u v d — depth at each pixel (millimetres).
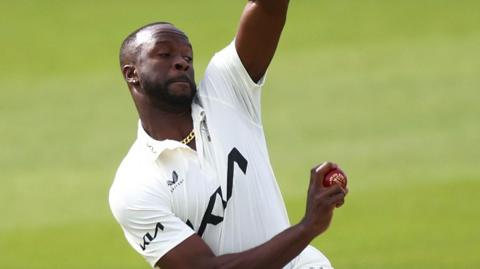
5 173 61406
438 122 64375
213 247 20016
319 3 88812
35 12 92938
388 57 76125
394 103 67938
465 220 50125
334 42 80438
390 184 55688
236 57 20250
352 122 65562
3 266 47938
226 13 88750
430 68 73250
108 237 51312
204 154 20031
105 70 78438
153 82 19938
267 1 19594
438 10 84625
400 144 61438
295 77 73812
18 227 53688
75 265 47594
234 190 19859
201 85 20641
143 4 92812
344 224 50625
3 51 84188
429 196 53562
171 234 19719
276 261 19078
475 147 60156
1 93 74875
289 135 64250
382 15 85000
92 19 90312
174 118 20344
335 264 45219
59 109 71000
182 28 86188
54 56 82500
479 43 76938
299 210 52312
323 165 19000
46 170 61500
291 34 82688
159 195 19844
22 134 67062
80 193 57875
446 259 45156
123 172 20375
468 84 69750
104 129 67125
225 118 20188
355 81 72188
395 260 45312
